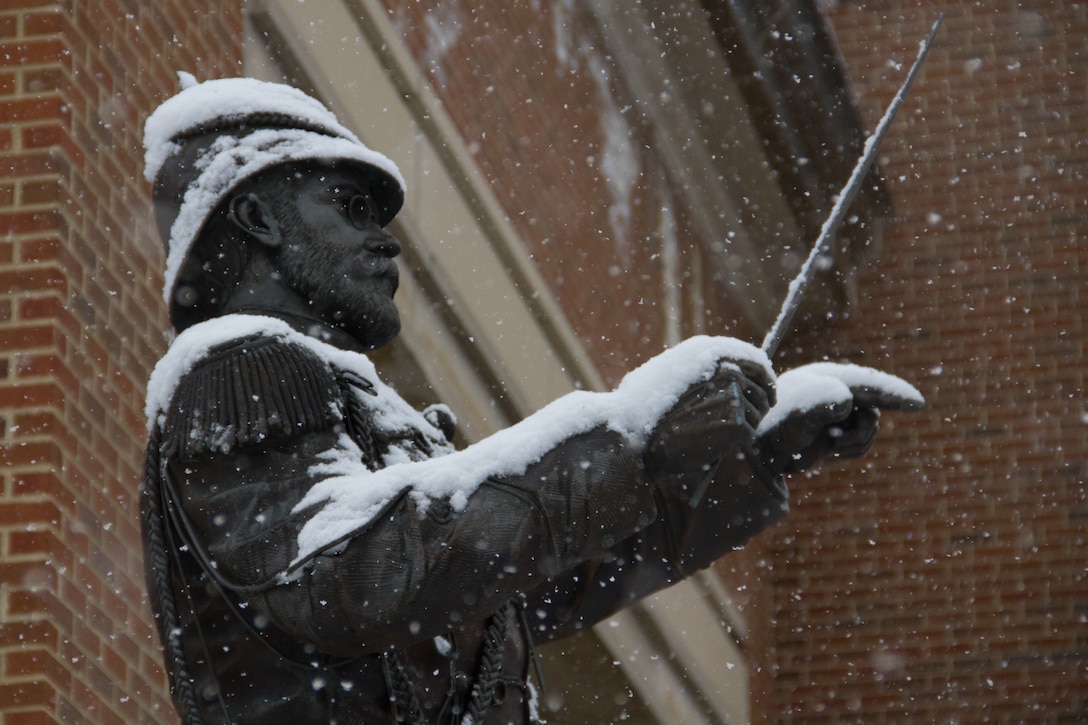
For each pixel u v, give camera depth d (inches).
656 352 804.0
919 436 998.4
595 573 283.4
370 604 224.2
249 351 245.0
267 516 234.2
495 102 660.1
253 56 501.0
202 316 269.1
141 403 414.6
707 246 925.2
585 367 688.4
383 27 561.6
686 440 233.3
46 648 361.4
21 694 358.0
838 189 951.0
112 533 392.5
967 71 1035.3
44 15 408.8
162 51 448.8
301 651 242.5
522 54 704.4
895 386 280.4
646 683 720.3
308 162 267.4
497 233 624.4
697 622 794.8
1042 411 989.8
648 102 857.5
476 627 254.4
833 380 274.5
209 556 239.3
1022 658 956.6
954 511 984.9
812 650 973.2
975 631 964.0
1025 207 1015.0
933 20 1043.9
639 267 803.4
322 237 264.8
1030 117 1026.7
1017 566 970.7
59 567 371.2
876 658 967.6
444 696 249.3
